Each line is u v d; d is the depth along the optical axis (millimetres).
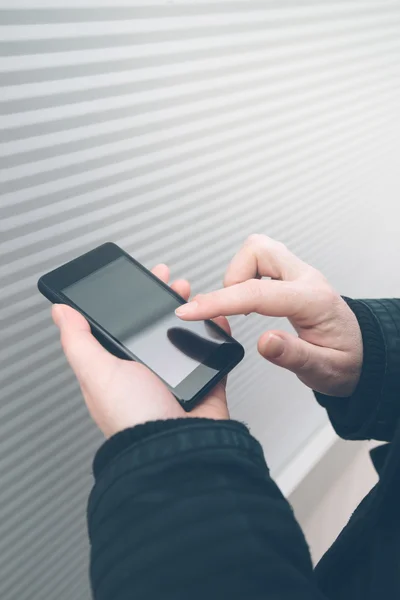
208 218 713
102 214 578
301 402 1171
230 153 682
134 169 581
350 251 1076
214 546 289
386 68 861
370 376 516
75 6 442
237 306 480
